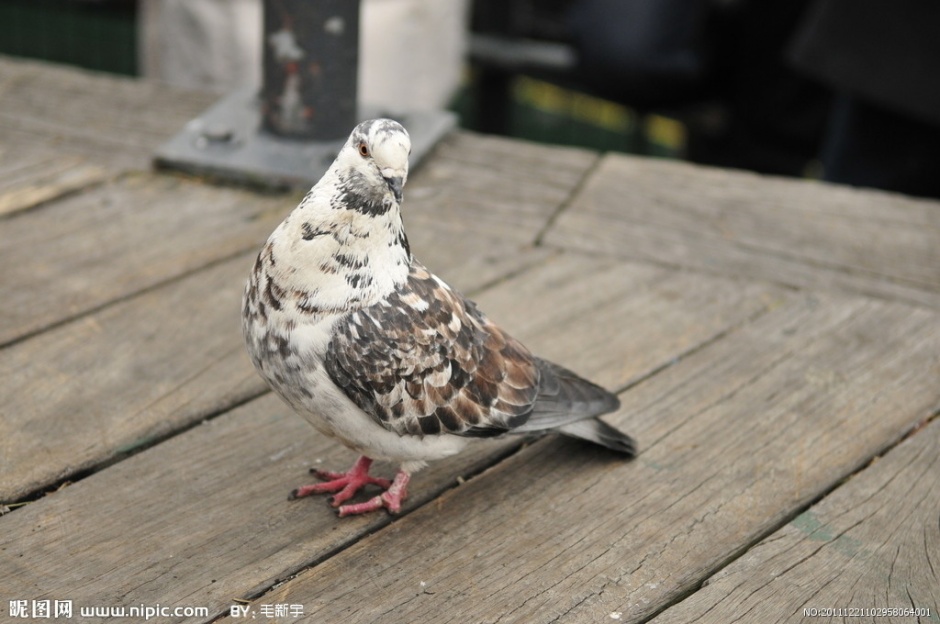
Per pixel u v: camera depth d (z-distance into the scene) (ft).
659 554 12.58
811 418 15.15
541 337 16.66
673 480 13.83
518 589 11.97
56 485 13.17
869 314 17.71
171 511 12.80
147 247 18.31
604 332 16.89
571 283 18.13
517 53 35.83
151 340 15.99
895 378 16.12
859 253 19.36
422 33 30.22
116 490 13.07
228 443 14.10
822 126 31.78
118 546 12.17
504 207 20.24
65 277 17.30
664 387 15.67
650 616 11.73
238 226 19.08
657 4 28.53
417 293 12.34
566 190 20.93
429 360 12.23
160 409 14.57
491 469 13.98
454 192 20.63
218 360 15.70
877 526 13.14
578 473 13.93
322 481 13.52
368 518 12.93
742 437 14.69
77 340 15.84
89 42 40.70
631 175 21.58
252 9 27.81
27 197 19.34
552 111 43.39
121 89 23.31
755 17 29.99
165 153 20.40
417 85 30.78
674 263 18.86
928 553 12.70
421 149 21.15
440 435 12.67
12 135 21.35
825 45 23.16
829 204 20.81
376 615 11.49
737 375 16.02
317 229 11.72
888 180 24.39
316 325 11.80
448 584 12.00
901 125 23.86
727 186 21.31
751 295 18.10
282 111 20.36
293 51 19.77
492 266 18.44
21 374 14.98
